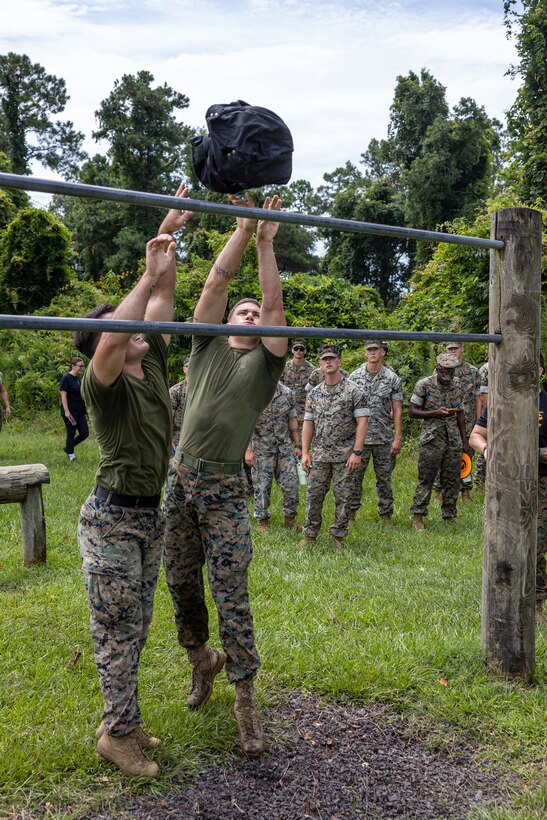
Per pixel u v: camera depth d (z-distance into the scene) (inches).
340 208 1391.5
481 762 126.7
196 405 129.7
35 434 654.5
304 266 1772.9
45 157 2154.3
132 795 114.6
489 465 153.5
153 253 116.8
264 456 298.2
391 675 150.6
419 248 1203.9
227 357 131.3
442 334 136.7
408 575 233.6
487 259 458.9
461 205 1181.1
